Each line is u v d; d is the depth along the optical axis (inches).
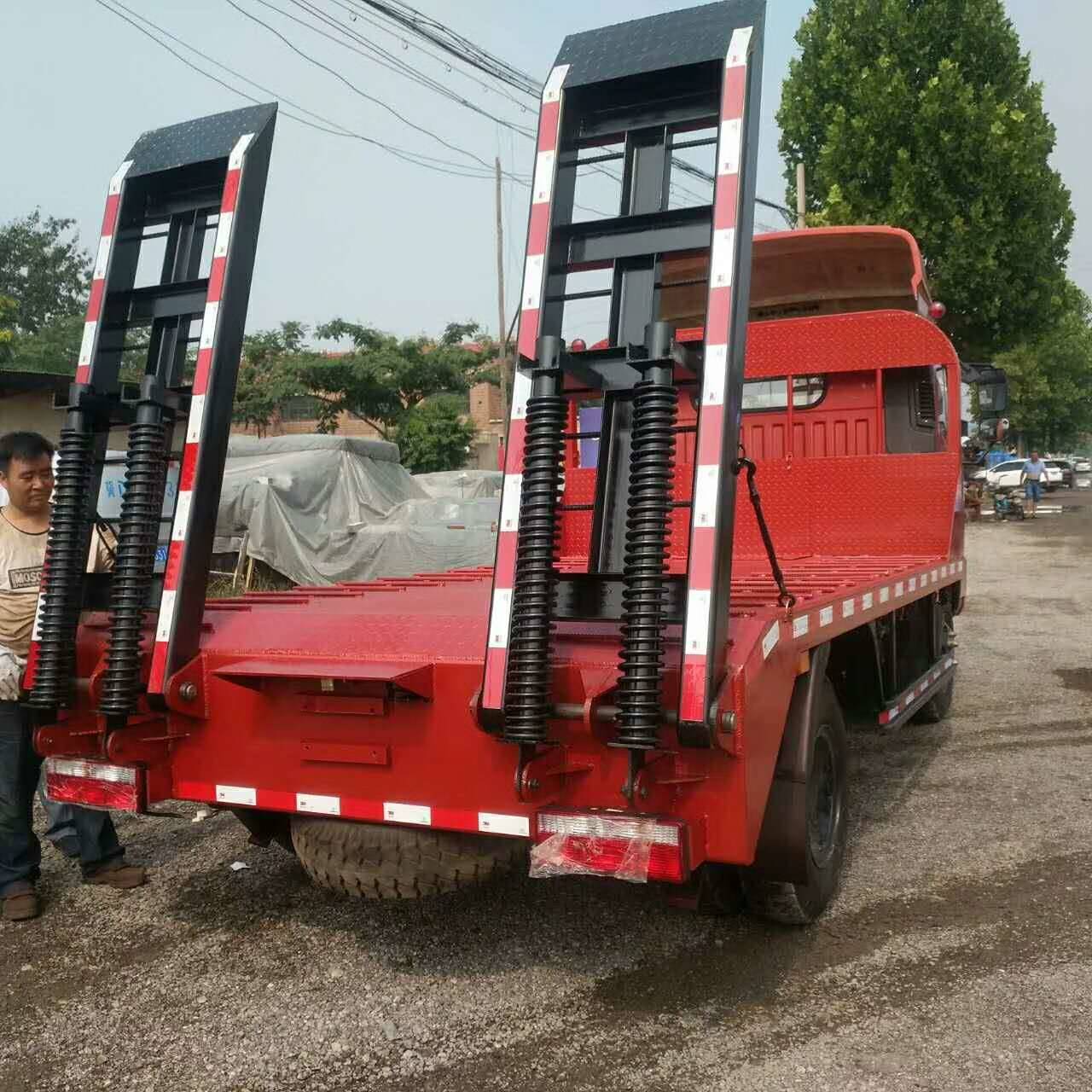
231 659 138.9
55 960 147.9
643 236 120.0
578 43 128.6
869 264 246.8
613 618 119.6
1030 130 823.7
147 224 154.9
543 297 119.3
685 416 243.3
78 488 143.3
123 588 136.0
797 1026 123.5
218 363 139.4
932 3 831.1
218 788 140.4
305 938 153.3
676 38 121.3
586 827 113.8
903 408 247.9
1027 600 553.9
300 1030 126.3
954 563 259.9
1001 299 825.5
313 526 603.8
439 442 1266.0
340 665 127.7
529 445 114.4
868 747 261.0
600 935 151.5
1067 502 1583.4
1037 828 195.0
